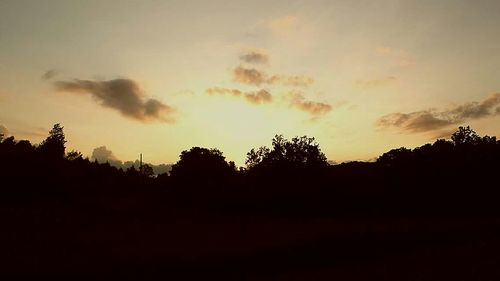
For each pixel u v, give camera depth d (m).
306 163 79.25
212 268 22.00
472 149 75.19
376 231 35.44
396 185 73.81
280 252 26.00
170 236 37.59
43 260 21.98
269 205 74.94
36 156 72.81
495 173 70.44
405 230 37.66
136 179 110.31
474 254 26.89
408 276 21.11
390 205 70.69
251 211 75.06
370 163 85.38
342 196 72.56
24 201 59.16
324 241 29.52
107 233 38.72
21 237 32.84
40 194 66.25
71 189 74.38
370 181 76.81
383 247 29.95
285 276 21.53
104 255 24.28
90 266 20.23
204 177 88.75
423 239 33.62
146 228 44.84
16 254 24.03
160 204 74.12
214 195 82.81
